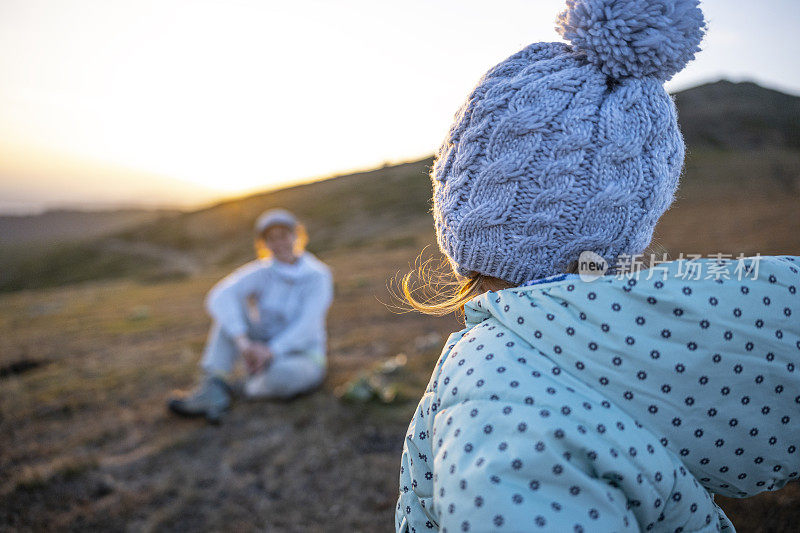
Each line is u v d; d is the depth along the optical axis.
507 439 0.54
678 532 0.61
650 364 0.57
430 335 5.81
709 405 0.58
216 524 2.65
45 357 6.92
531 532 0.49
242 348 3.93
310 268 4.28
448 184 0.77
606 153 0.64
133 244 55.19
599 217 0.65
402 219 39.12
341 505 2.72
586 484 0.51
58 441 3.76
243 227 51.22
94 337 8.72
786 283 0.62
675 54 0.63
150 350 6.83
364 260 19.50
